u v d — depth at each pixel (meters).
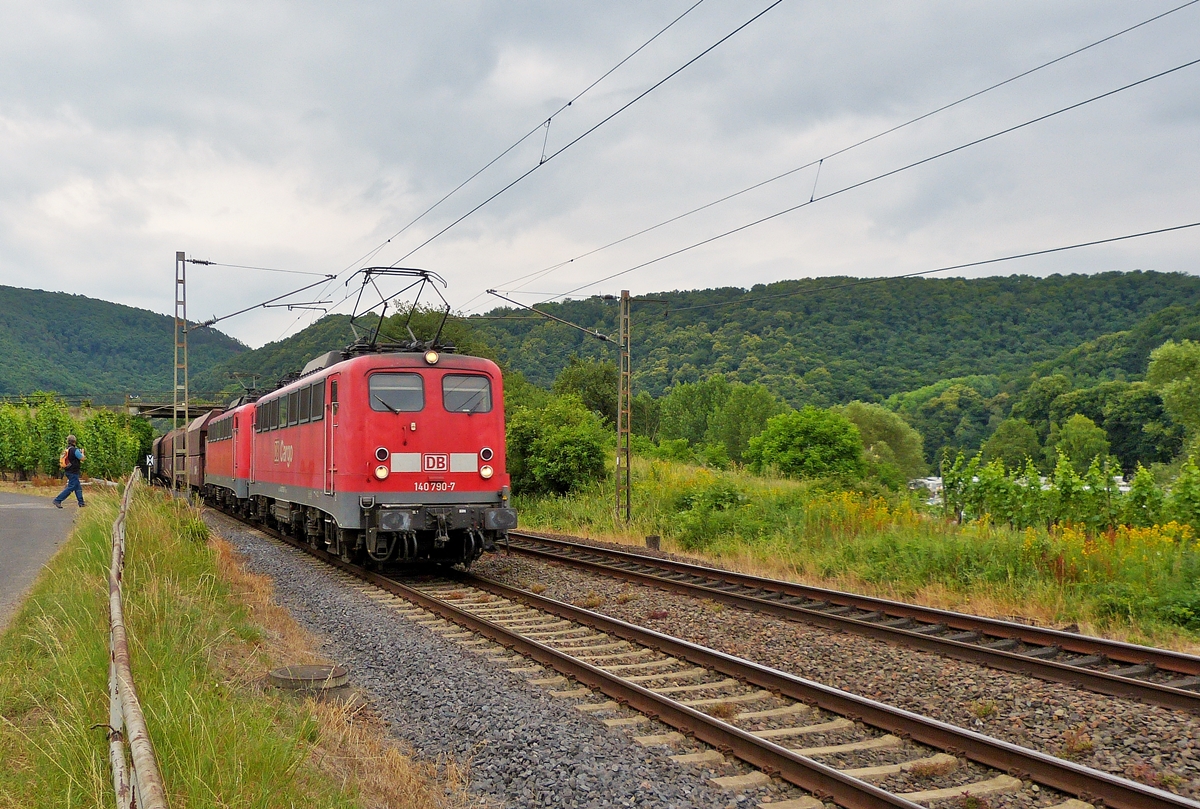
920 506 22.17
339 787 5.70
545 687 8.48
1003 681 8.52
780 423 45.03
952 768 6.29
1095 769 6.30
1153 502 16.95
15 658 7.44
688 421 90.38
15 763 5.34
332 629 11.16
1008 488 19.16
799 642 10.28
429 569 16.47
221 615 10.25
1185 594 11.31
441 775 6.34
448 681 8.52
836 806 5.67
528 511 29.56
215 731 5.54
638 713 7.61
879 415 77.81
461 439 14.87
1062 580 12.96
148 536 13.04
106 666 6.70
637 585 14.39
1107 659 9.34
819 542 17.92
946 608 12.77
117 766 3.85
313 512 17.17
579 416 32.94
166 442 46.19
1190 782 6.12
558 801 5.76
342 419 14.64
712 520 21.12
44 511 21.08
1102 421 72.62
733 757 6.49
